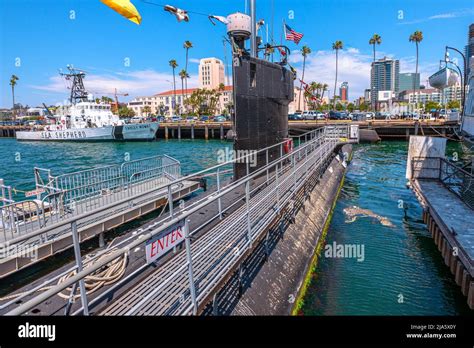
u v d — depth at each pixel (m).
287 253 8.29
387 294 8.24
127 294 4.86
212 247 6.34
